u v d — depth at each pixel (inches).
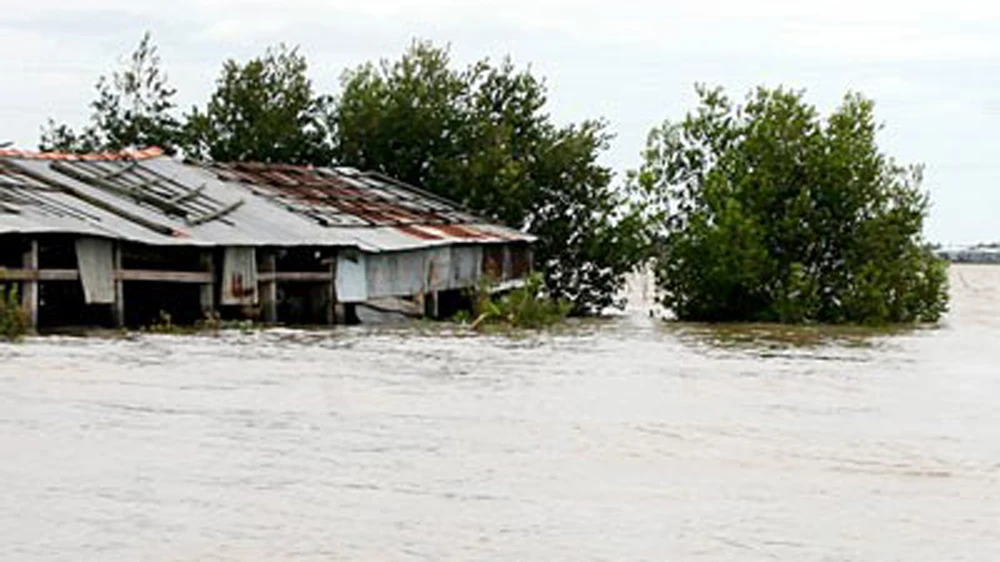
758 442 791.7
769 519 594.9
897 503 634.8
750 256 1830.7
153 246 1392.7
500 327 1683.1
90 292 1316.4
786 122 1884.8
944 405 976.9
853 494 652.1
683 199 1959.9
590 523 579.2
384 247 1621.6
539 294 1876.2
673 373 1157.7
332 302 1592.0
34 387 903.7
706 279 1863.9
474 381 1048.8
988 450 781.9
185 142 2182.6
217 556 510.6
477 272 1924.2
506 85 2228.1
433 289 1802.4
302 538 539.5
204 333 1384.1
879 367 1256.8
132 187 1556.3
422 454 722.2
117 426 768.3
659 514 597.9
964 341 1604.3
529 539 550.9
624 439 789.2
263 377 1019.3
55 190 1441.9
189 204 1558.8
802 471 706.8
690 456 741.3
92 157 1657.2
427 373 1092.5
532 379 1076.5
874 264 1860.2
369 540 540.4
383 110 2176.4
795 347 1473.9
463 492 631.2
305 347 1283.2
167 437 740.7
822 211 1867.6
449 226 1920.5
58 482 618.2
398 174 2187.5
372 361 1172.5
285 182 1849.2
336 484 639.1
